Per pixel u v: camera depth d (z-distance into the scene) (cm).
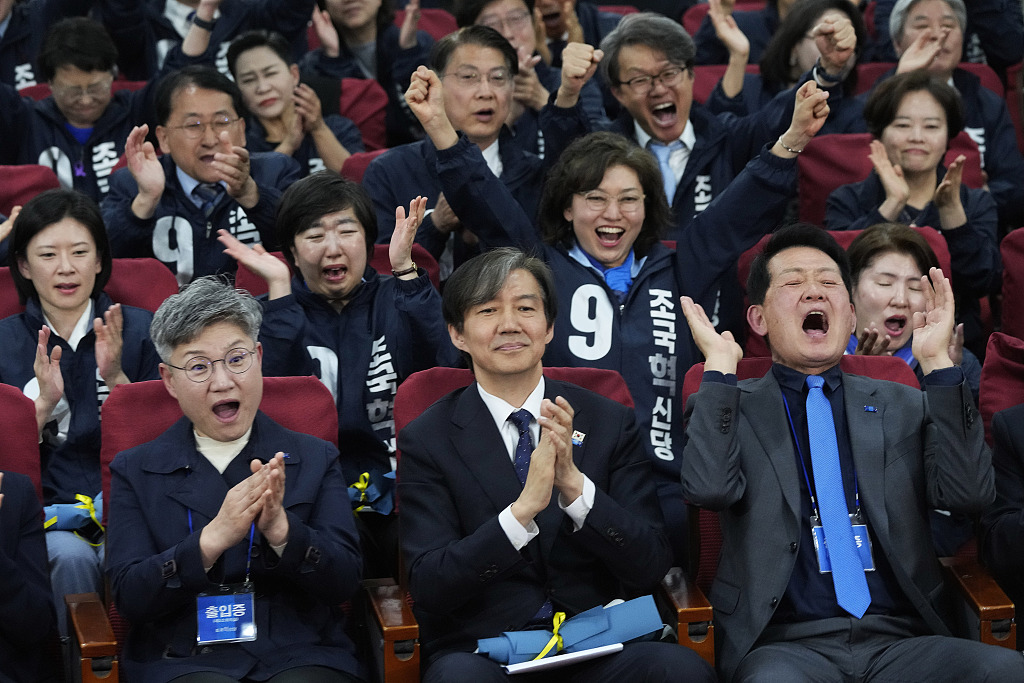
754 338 607
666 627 427
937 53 775
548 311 448
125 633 440
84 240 531
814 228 476
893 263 546
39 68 762
